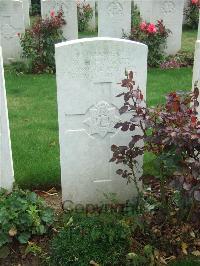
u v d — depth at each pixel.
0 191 1.72
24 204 1.62
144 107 1.52
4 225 1.55
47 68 3.68
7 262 1.53
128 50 1.58
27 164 2.03
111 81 1.62
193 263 1.49
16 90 3.18
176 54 4.09
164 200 1.61
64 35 3.97
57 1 3.86
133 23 5.14
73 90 1.60
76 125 1.66
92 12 5.52
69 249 1.46
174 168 1.44
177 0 3.95
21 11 3.67
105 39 1.55
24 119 2.63
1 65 1.58
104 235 1.49
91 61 1.57
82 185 1.77
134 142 1.54
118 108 1.66
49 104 2.89
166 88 3.16
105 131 1.69
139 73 1.63
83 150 1.70
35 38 3.71
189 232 1.59
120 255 1.46
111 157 1.73
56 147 2.22
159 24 3.89
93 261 1.44
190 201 1.49
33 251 1.54
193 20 5.56
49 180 1.94
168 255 1.52
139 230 1.59
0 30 3.72
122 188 1.79
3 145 1.69
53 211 1.71
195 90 1.49
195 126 1.35
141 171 1.76
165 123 1.41
